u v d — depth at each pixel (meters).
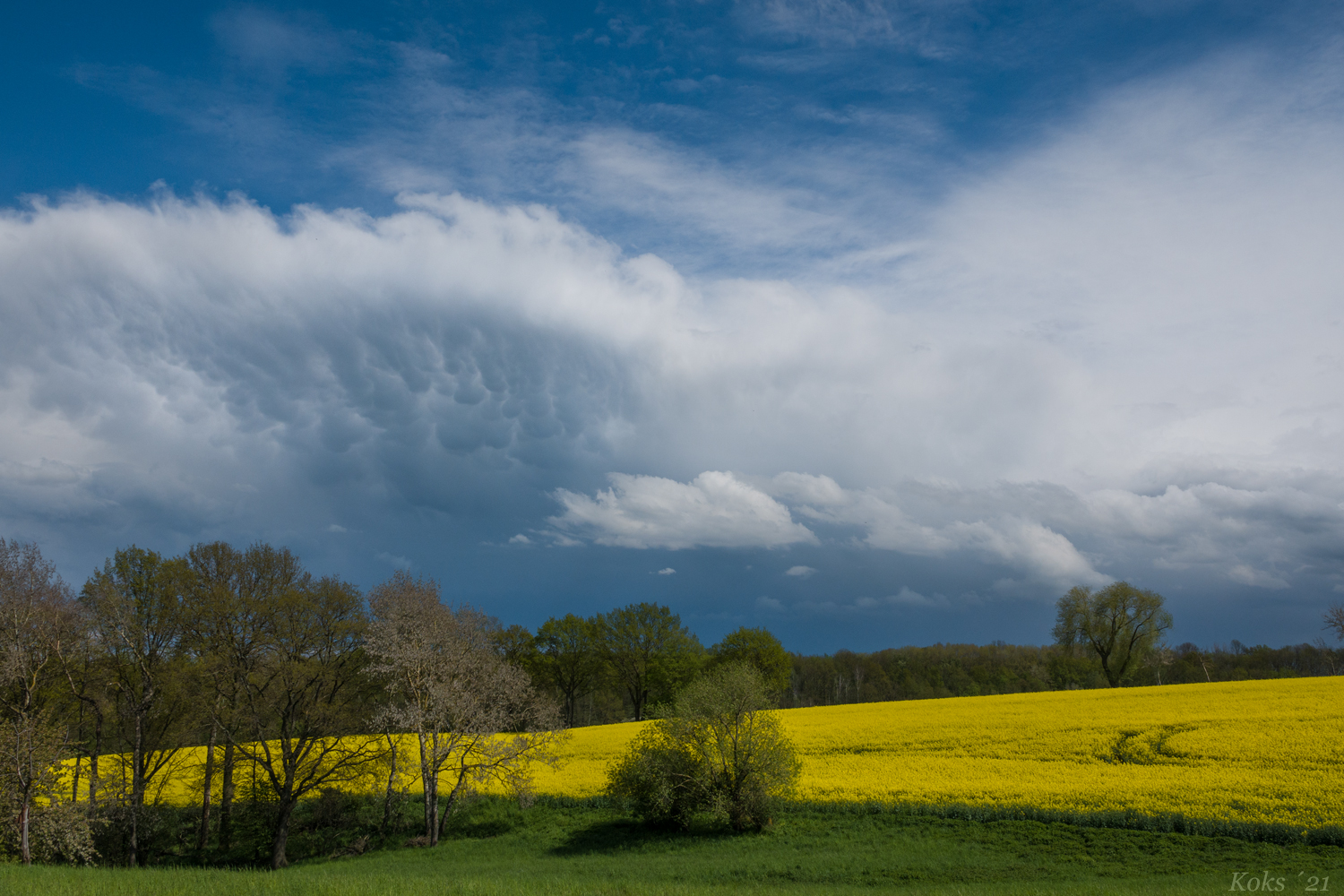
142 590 36.97
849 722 53.56
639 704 92.12
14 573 31.02
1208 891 19.53
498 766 37.84
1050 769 35.53
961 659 146.50
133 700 35.50
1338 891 19.27
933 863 25.75
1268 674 119.50
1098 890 20.11
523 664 86.12
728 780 33.31
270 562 40.34
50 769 29.09
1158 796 29.53
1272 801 27.53
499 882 18.62
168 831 38.66
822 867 26.23
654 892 17.56
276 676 35.16
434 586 38.16
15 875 18.52
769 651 84.50
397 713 35.22
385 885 17.06
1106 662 88.19
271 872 19.78
